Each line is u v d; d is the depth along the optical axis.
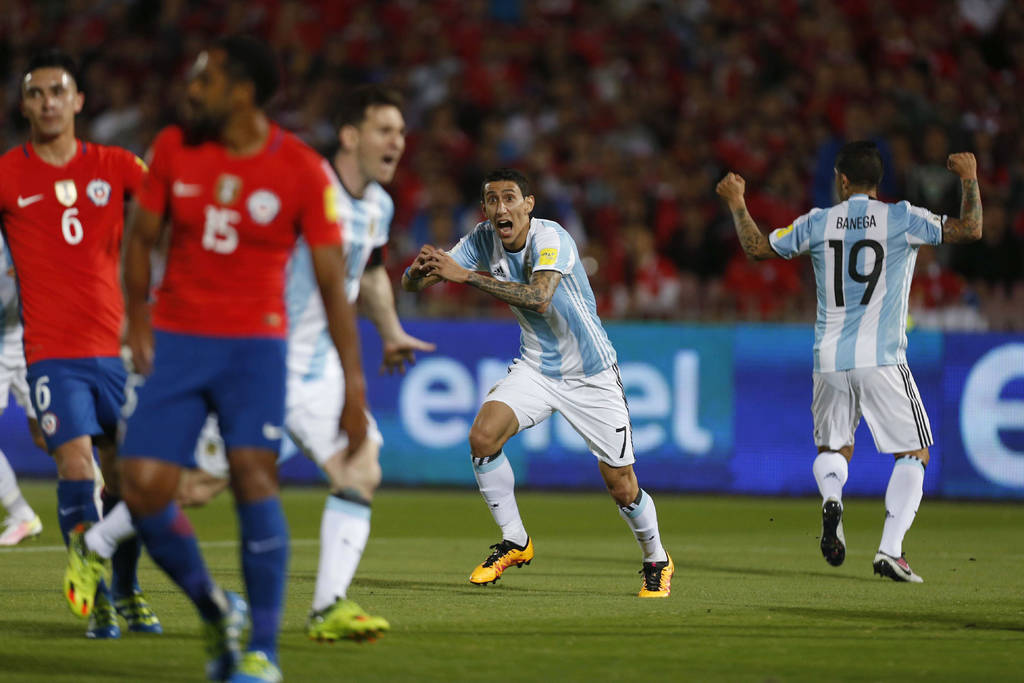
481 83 63.34
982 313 48.19
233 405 13.89
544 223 23.48
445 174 58.94
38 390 18.69
